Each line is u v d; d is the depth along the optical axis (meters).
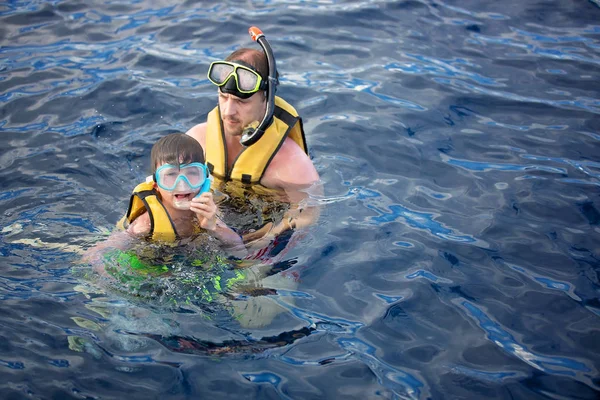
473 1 7.73
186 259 3.87
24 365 3.20
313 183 4.60
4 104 5.70
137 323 3.48
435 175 5.01
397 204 4.64
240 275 3.82
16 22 7.11
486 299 3.81
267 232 4.23
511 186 4.88
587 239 4.33
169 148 3.89
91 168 4.92
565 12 7.55
